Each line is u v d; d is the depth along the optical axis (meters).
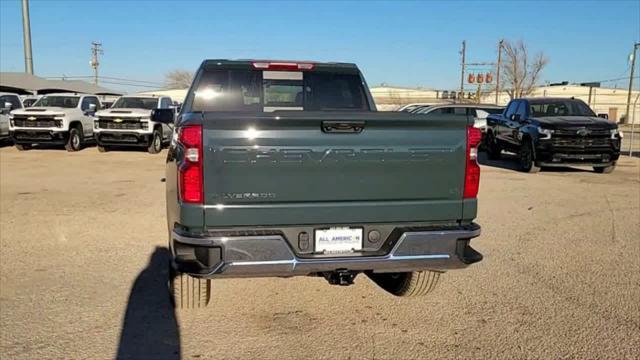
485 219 7.97
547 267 5.64
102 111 18.94
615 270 5.55
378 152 3.67
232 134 3.46
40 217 7.87
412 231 3.72
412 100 67.25
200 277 3.45
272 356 3.67
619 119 60.06
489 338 3.95
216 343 3.86
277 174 3.54
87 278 5.20
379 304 4.63
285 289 4.98
